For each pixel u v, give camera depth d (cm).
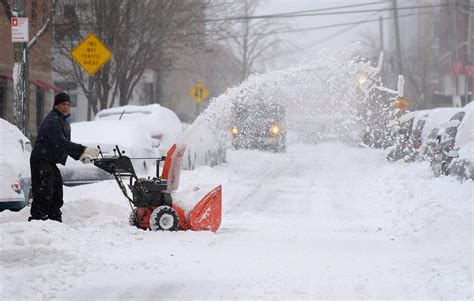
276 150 7225
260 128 3844
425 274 1995
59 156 2722
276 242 2633
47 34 8288
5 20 7500
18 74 4894
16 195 2972
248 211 3775
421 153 5597
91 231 2555
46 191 2716
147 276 1978
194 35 9106
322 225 3209
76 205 3008
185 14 8894
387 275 2005
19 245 2220
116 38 7725
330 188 4897
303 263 2188
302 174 5906
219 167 6341
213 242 2555
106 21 7662
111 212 3020
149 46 8112
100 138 4522
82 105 11500
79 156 2731
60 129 2734
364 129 3491
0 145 3183
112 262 2141
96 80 7819
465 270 2000
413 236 2711
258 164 6744
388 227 3053
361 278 1969
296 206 3984
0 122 3331
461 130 4434
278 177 5662
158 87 10700
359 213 3681
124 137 4559
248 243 2586
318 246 2553
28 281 1844
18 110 4894
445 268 2042
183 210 2758
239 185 5069
